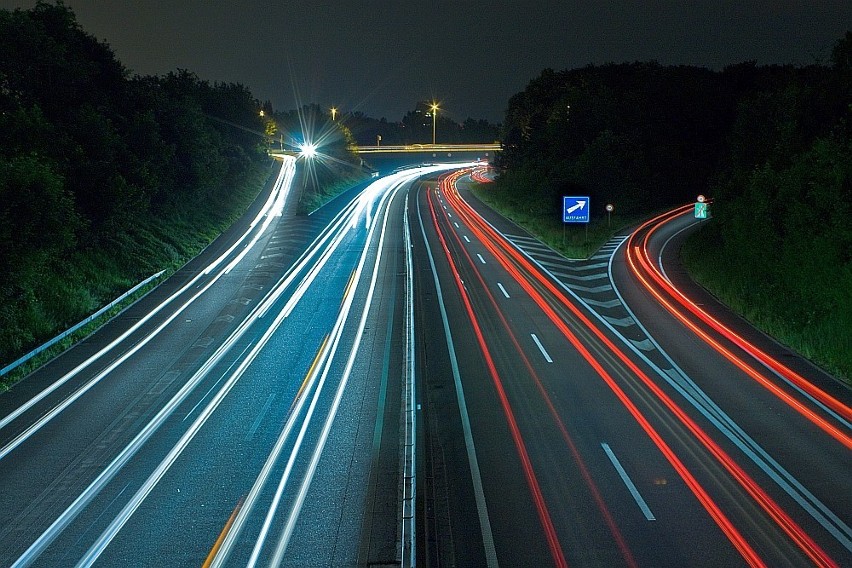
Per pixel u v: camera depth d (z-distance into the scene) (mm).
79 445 17188
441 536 12609
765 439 16938
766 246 32688
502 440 17125
